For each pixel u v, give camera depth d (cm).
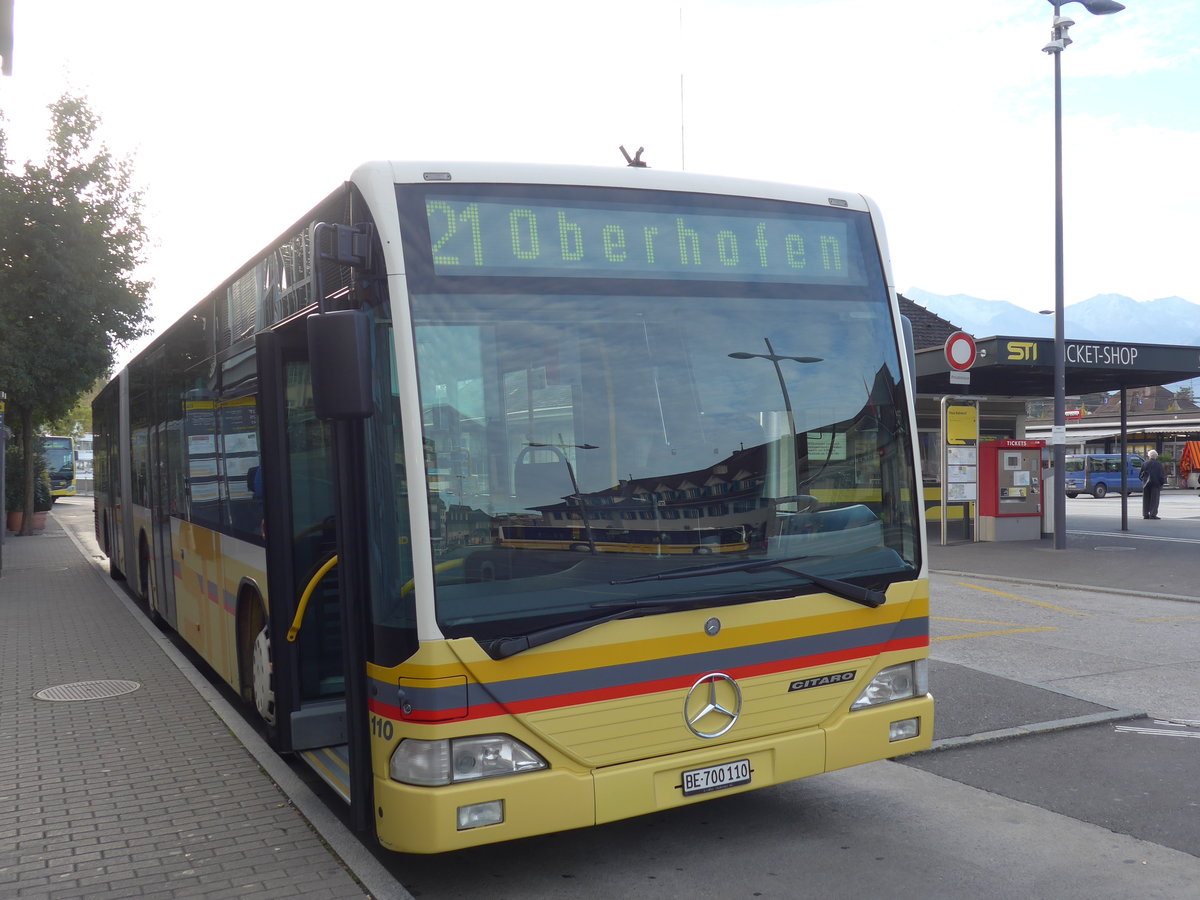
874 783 600
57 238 2062
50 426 3030
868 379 510
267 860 482
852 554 492
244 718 757
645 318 462
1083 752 662
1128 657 973
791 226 506
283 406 583
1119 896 443
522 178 449
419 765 404
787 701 468
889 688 501
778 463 477
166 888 452
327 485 567
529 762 416
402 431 412
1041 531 2097
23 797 580
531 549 421
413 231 425
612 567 434
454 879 471
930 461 2345
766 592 462
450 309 425
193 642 848
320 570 547
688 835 521
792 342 493
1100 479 4388
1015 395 2414
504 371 430
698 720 446
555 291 445
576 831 530
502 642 405
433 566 406
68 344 2092
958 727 711
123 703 805
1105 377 2188
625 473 443
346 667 443
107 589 1541
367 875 460
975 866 478
